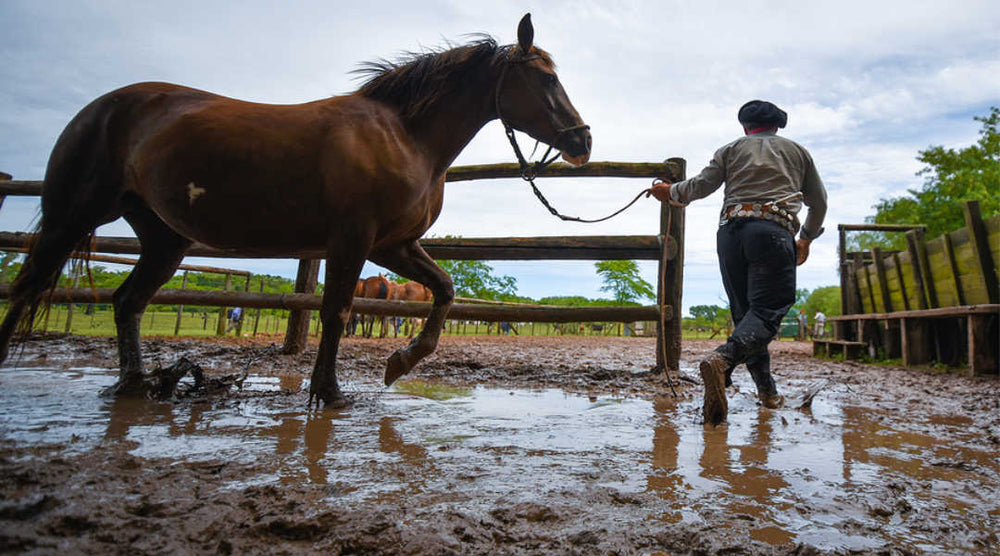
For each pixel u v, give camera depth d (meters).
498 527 1.40
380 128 3.01
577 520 1.47
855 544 1.39
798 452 2.31
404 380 4.39
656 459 2.13
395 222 3.03
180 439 2.15
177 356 5.37
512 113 3.33
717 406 2.72
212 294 5.76
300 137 2.87
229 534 1.30
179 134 2.85
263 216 2.91
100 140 3.03
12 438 2.02
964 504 1.72
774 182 3.01
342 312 2.96
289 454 2.00
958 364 7.27
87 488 1.52
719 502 1.65
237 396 3.20
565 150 3.34
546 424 2.75
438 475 1.82
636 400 3.66
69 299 3.76
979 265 6.55
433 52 3.40
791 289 2.97
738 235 3.04
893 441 2.58
